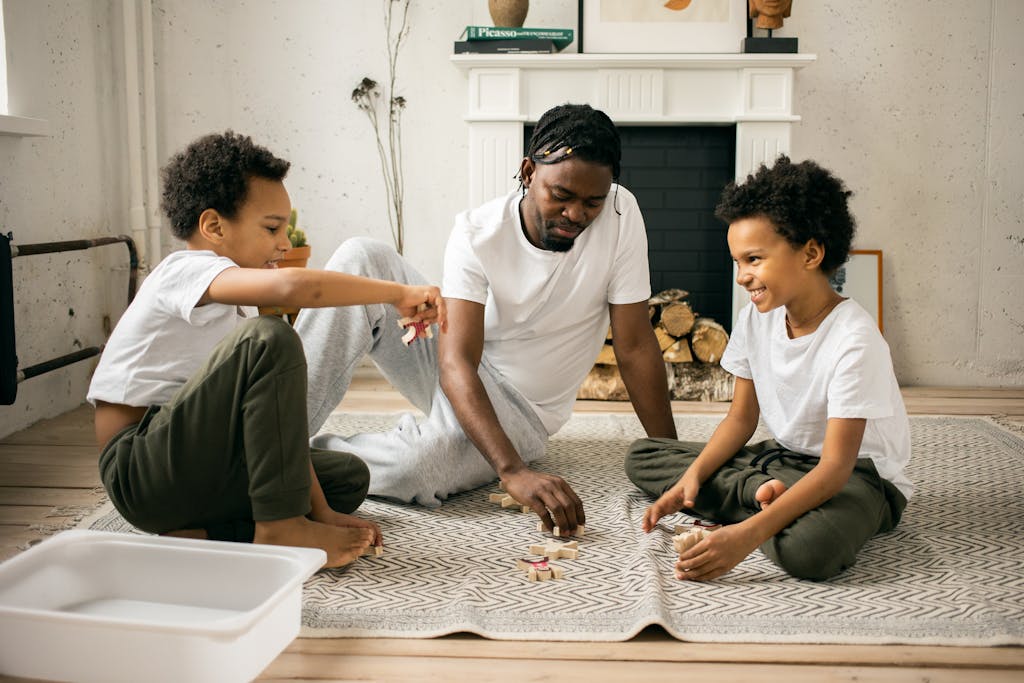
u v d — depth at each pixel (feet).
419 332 5.15
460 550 5.70
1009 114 11.60
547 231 6.32
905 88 11.63
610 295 6.95
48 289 9.86
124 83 11.46
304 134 12.07
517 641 4.58
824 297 5.62
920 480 7.41
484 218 6.67
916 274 11.87
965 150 11.69
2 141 9.00
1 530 6.17
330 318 6.44
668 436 7.18
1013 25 11.48
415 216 12.17
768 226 5.40
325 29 11.91
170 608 4.49
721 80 11.00
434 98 11.98
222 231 5.23
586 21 11.13
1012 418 9.90
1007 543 5.89
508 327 6.82
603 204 6.51
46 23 9.85
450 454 6.47
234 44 11.91
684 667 4.34
